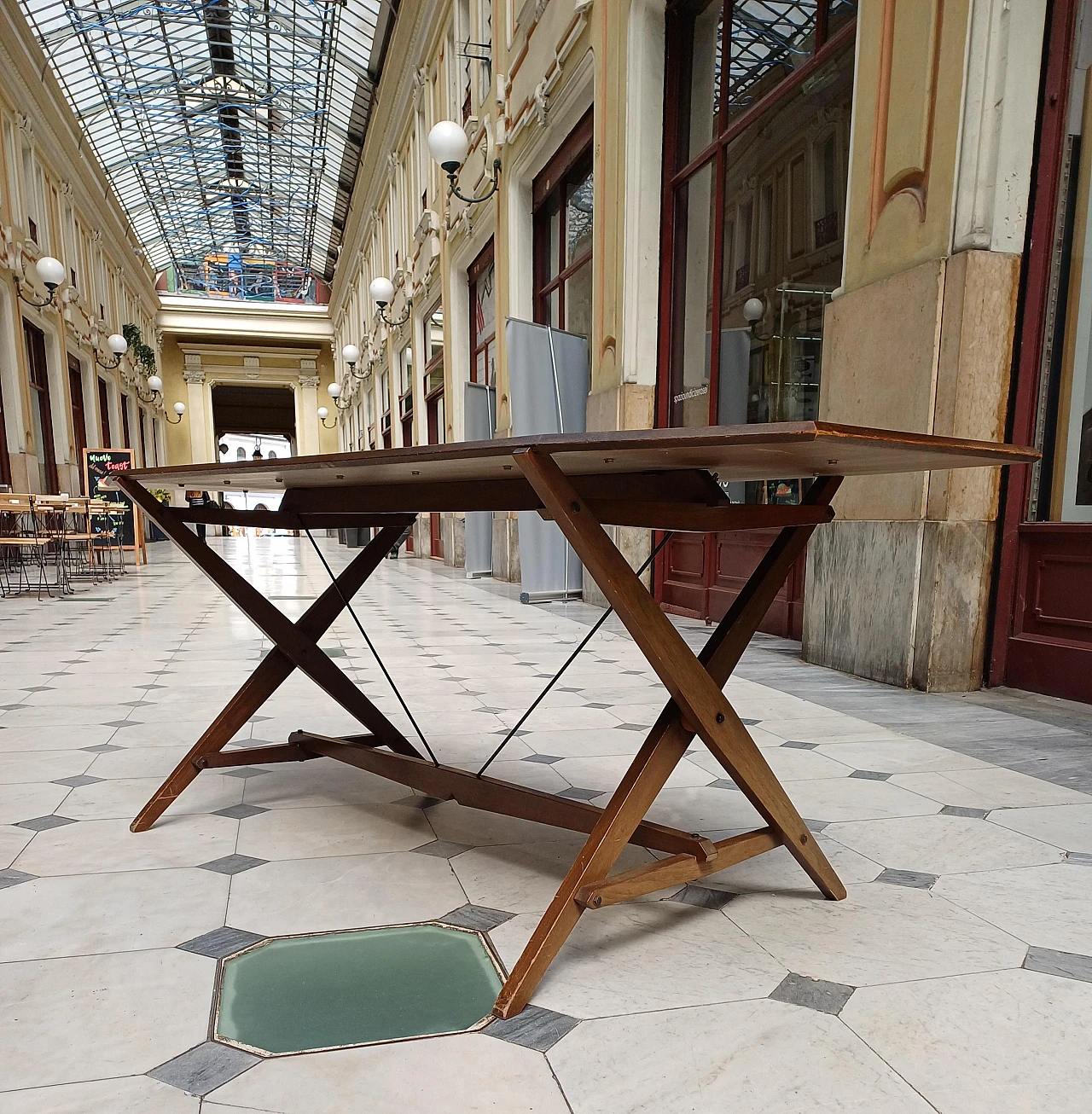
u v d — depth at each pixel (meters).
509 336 6.80
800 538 1.56
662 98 6.18
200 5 15.03
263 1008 1.22
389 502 1.86
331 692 2.25
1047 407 3.39
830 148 4.55
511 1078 1.06
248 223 28.62
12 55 12.93
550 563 7.51
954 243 3.27
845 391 3.83
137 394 24.84
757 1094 1.03
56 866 1.75
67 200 16.64
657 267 6.29
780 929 1.49
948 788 2.28
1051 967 1.35
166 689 3.65
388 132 16.05
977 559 3.45
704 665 1.46
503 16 8.80
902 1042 1.14
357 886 1.66
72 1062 1.09
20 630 5.67
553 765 2.50
